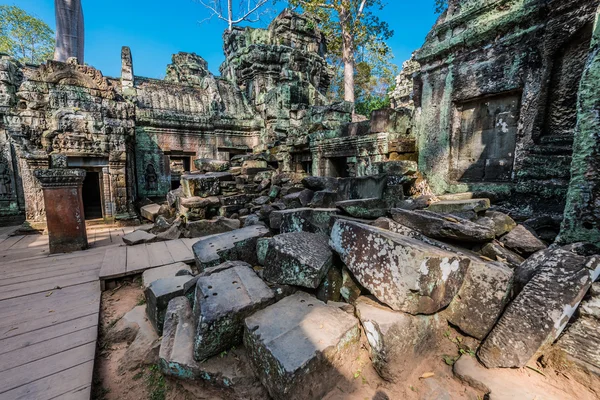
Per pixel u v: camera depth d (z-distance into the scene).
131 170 9.91
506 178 3.99
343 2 12.26
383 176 3.82
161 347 2.21
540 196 3.43
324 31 14.48
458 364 1.95
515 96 3.86
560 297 1.82
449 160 4.66
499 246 2.61
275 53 12.30
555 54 3.32
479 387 1.78
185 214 6.15
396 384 1.86
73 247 5.42
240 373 1.95
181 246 5.09
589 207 2.28
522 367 1.87
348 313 2.16
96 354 2.51
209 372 1.96
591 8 2.97
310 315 2.10
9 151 9.90
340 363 1.88
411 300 1.88
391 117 5.62
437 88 4.73
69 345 2.48
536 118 3.51
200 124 11.25
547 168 3.41
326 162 7.32
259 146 11.03
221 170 7.66
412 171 4.75
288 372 1.60
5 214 9.95
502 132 4.03
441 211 3.35
